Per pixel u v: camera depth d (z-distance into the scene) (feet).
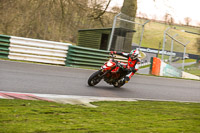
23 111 43.45
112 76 84.12
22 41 116.37
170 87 109.19
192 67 273.33
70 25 259.19
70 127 37.93
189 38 317.42
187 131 42.27
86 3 244.22
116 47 148.66
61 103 55.06
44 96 60.39
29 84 70.90
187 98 90.38
